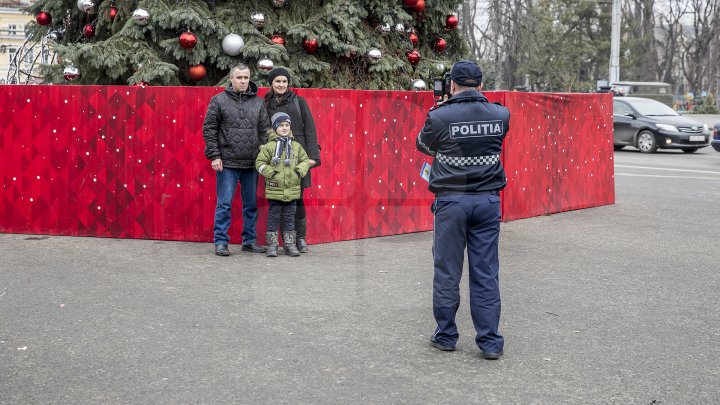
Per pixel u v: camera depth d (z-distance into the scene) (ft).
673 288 21.52
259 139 25.17
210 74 33.35
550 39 197.16
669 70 239.50
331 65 34.91
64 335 16.48
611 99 38.91
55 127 27.94
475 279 15.60
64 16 36.60
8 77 46.21
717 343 16.66
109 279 21.47
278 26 33.60
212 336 16.58
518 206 33.73
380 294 20.36
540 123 34.50
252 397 13.23
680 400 13.39
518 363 15.23
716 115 165.78
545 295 20.56
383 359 15.34
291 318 18.02
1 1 210.59
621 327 17.75
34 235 28.35
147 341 16.17
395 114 29.12
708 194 42.57
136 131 27.37
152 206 27.53
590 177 37.65
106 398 13.12
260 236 26.76
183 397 13.19
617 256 25.85
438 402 13.14
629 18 225.15
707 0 230.48
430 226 30.73
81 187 27.99
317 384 13.89
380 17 35.22
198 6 31.35
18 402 12.91
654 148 70.79
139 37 31.35
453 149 15.55
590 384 14.11
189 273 22.38
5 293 19.77
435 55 40.42
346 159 27.94
